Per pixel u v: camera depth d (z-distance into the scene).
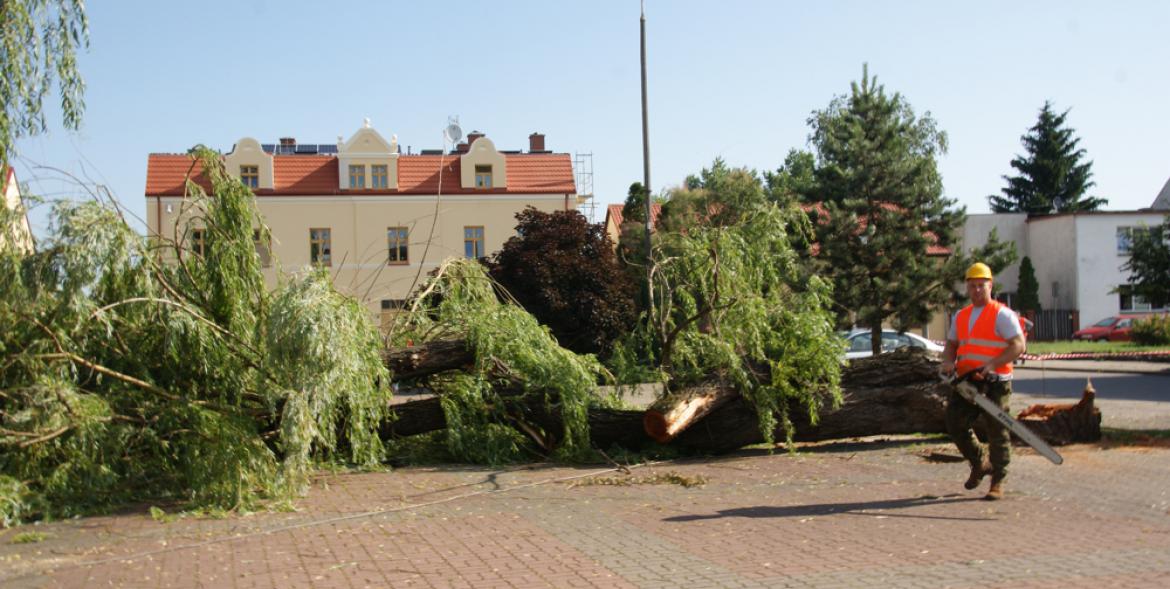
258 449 8.97
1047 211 73.81
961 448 8.27
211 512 8.36
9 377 9.21
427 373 11.38
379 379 10.64
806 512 7.79
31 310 9.27
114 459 9.14
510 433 11.69
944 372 8.34
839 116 29.47
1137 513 7.43
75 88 11.36
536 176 42.50
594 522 7.64
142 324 9.82
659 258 13.17
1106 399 19.03
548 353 11.52
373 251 40.62
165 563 6.63
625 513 7.98
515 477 10.16
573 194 41.94
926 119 35.06
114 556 6.89
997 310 8.10
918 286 27.58
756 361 11.63
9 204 9.96
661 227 28.48
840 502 8.19
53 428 8.73
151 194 37.50
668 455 11.53
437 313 12.55
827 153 29.48
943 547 6.46
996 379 8.09
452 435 11.21
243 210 10.66
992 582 5.55
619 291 27.98
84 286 9.06
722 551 6.50
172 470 9.39
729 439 11.59
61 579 6.25
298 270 9.74
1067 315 49.97
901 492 8.59
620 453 11.44
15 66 10.95
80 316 9.03
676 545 6.73
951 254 28.52
